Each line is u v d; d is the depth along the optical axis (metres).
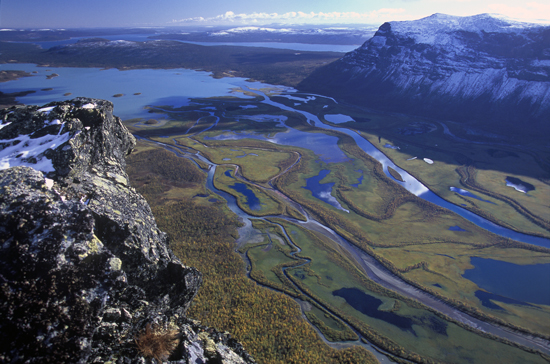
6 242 18.30
